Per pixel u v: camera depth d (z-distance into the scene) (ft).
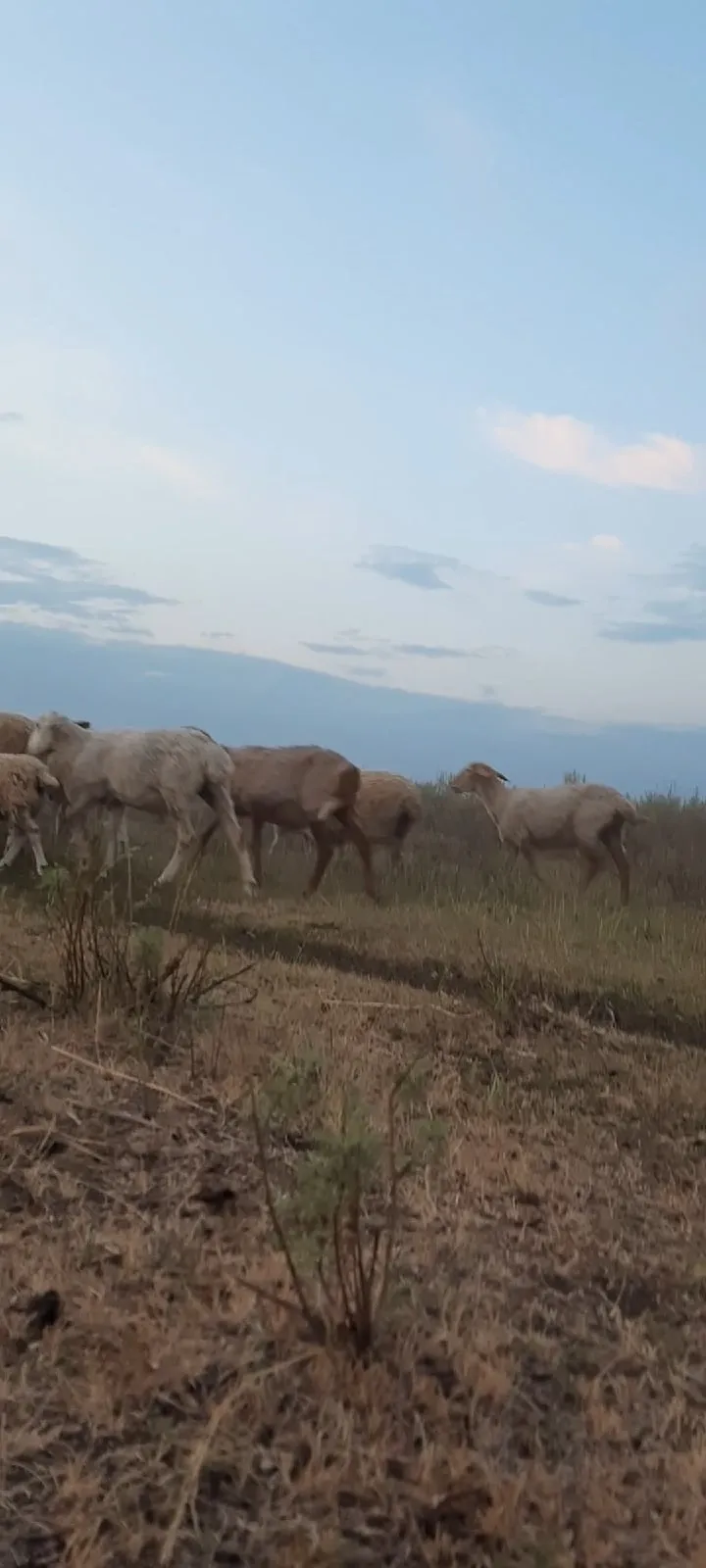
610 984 26.00
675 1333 10.91
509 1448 8.91
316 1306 10.00
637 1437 9.30
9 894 30.96
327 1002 21.18
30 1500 7.91
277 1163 13.06
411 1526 8.04
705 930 33.91
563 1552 7.82
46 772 35.42
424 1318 10.27
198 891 34.37
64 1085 14.64
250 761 38.65
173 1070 15.71
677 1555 8.05
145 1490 8.10
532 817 43.78
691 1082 19.49
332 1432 8.72
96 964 18.10
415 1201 12.73
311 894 37.52
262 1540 7.80
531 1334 10.34
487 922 32.60
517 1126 16.28
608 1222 13.28
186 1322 9.83
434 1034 20.38
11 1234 11.06
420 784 69.41
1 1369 9.13
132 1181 12.43
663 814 60.29
